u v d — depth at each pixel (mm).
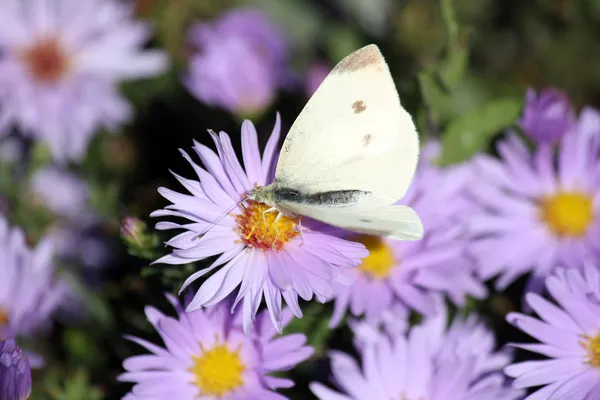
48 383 312
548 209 328
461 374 291
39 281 305
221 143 279
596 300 286
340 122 282
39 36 361
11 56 358
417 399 293
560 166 329
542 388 284
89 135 355
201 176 277
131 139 360
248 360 286
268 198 278
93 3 363
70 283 320
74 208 348
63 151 352
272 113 363
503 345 306
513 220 326
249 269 277
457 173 321
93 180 345
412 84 320
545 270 321
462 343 301
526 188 327
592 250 325
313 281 275
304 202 278
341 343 308
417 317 307
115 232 334
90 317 320
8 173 348
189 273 285
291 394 309
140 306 307
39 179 352
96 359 318
